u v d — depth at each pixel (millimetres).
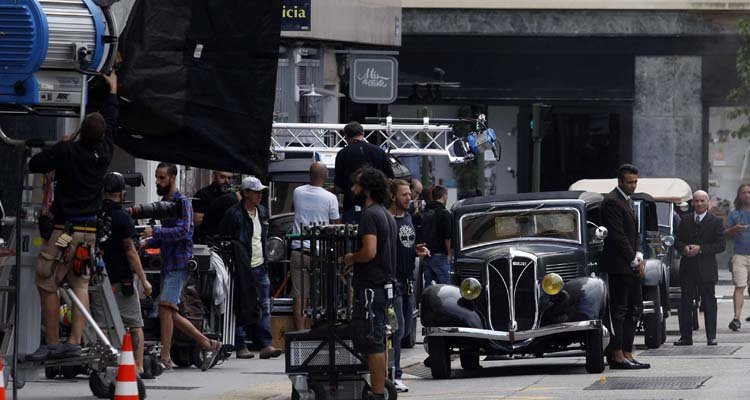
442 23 75438
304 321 35938
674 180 55438
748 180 75438
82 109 24812
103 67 24875
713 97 75438
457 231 37156
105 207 28891
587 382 31500
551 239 36688
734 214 49312
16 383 25547
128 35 26219
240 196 36500
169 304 32469
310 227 26859
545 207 36969
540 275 35094
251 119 26812
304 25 56406
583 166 75938
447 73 75625
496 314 34812
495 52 75562
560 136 76125
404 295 31219
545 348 35156
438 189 42406
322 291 26938
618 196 34500
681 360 37188
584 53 75562
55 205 25375
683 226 42812
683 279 42750
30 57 23812
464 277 36094
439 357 34188
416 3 75188
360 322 26375
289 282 40156
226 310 35719
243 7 26609
